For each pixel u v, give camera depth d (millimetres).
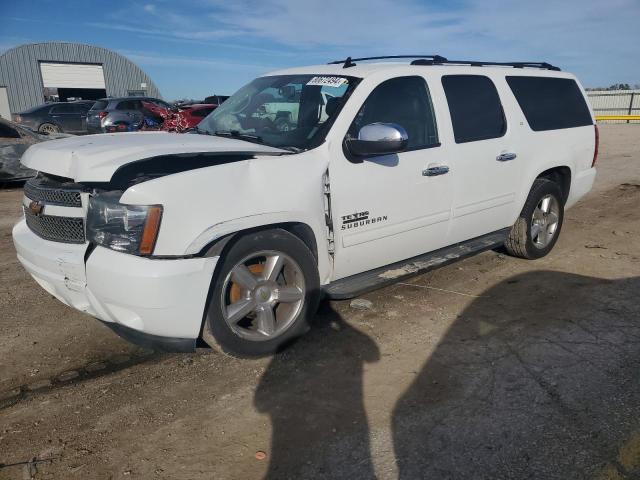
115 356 3664
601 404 3049
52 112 21672
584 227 7094
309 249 3598
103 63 40188
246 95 4672
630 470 2533
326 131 3697
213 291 3182
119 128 11789
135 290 2873
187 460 2633
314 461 2613
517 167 5051
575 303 4480
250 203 3193
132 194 2889
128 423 2928
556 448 2684
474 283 4984
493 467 2557
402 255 4277
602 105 34938
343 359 3598
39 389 3262
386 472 2531
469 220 4707
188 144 3404
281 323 3590
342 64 4590
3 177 9797
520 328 4027
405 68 4262
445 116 4402
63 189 3191
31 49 37188
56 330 4035
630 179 10703
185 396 3180
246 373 3432
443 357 3605
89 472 2555
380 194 3898
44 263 3223
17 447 2732
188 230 2969
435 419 2926
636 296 4621
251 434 2824
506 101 5016
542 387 3225
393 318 4219
